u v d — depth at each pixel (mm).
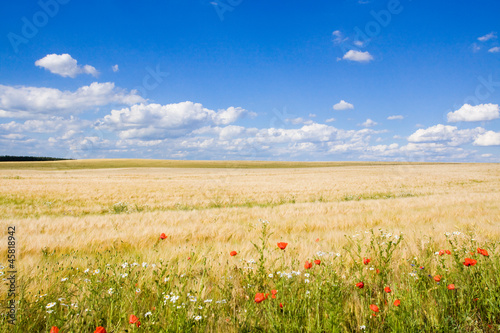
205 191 27188
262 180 41344
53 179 39344
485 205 13781
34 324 2598
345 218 10055
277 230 8141
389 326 2473
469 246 4504
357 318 2688
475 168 64062
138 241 6672
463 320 2551
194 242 6625
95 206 17734
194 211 12867
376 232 6738
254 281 3387
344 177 45844
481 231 6602
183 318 2387
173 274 3510
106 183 34625
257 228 8203
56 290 3285
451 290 2990
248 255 4902
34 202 19125
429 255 4344
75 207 17281
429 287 3232
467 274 3168
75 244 6262
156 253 5051
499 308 2574
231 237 7238
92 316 2660
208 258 4570
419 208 13148
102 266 3977
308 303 2697
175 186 31984
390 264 4086
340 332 2430
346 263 4191
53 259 4969
